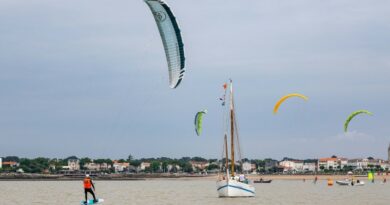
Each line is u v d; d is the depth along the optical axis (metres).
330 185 194.12
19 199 88.75
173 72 54.56
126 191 129.75
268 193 116.75
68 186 174.88
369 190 138.38
